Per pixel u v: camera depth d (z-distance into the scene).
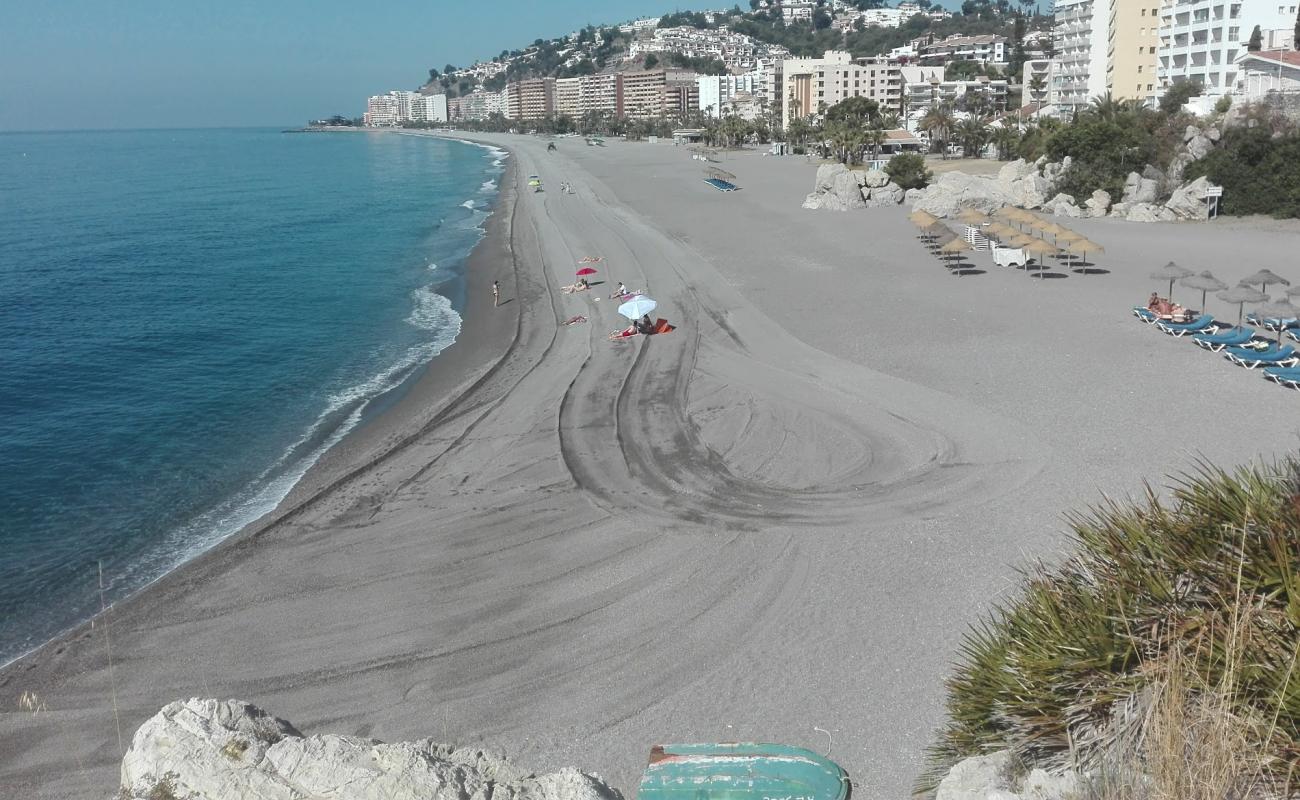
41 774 14.70
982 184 75.69
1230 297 33.91
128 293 57.38
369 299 54.03
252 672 17.34
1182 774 6.21
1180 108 86.94
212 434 31.94
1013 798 7.67
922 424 27.61
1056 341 35.78
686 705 15.52
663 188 107.38
